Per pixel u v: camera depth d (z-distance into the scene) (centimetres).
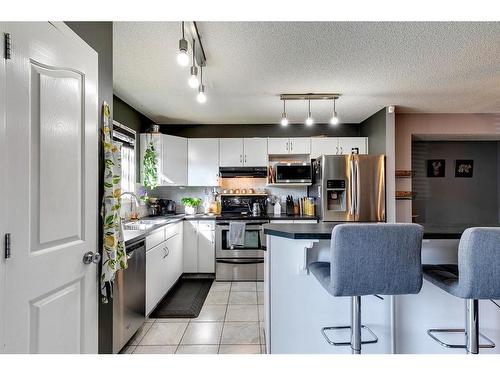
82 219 134
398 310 182
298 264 187
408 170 398
